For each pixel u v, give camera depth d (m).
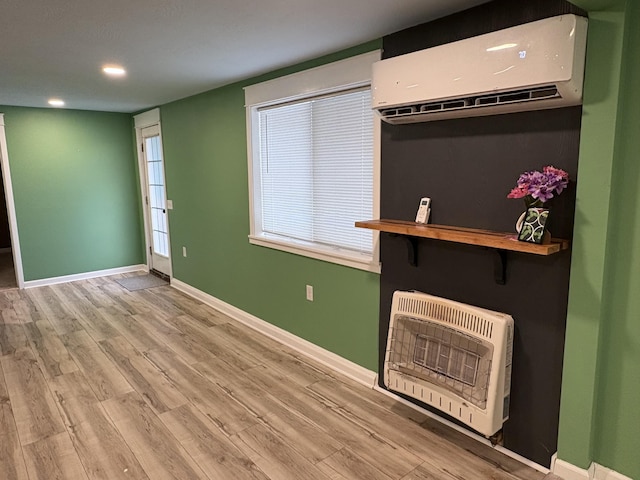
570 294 1.84
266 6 1.99
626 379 1.81
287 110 3.36
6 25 2.19
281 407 2.63
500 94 1.83
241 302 4.12
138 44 2.56
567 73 1.62
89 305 4.62
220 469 2.10
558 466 1.99
